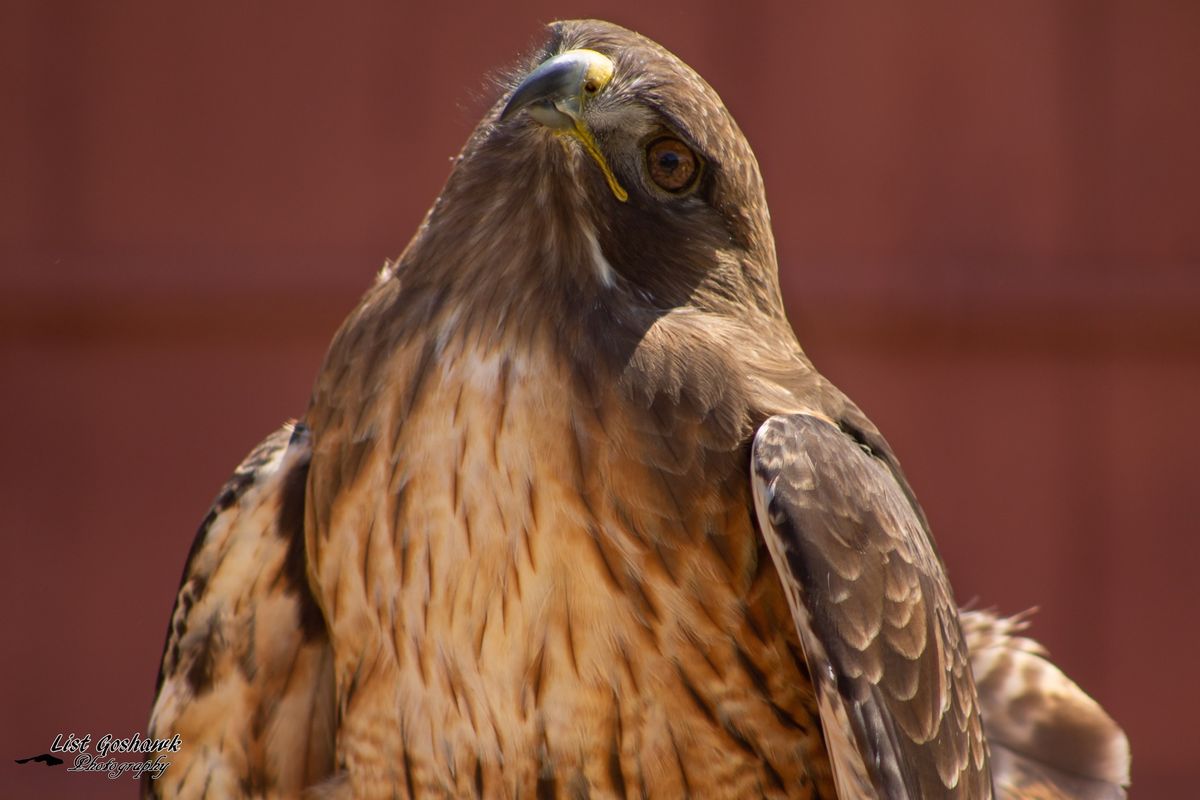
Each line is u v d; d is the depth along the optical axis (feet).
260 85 37.93
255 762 20.76
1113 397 38.24
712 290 19.70
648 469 18.11
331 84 37.91
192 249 37.76
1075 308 37.99
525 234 19.10
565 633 18.45
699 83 19.97
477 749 19.20
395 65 37.91
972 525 38.22
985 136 38.27
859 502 18.45
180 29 37.88
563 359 18.35
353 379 18.94
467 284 18.93
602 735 18.86
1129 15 38.52
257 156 37.88
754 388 18.74
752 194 20.36
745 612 18.67
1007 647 24.44
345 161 37.83
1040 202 38.32
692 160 19.67
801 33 38.06
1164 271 38.14
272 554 20.15
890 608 18.47
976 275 37.93
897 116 38.22
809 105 38.06
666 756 19.01
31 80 37.76
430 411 18.42
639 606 18.37
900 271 37.83
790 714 19.26
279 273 37.52
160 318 37.63
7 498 37.76
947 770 19.15
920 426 38.01
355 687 19.81
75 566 37.93
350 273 37.55
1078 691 24.08
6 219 37.63
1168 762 38.50
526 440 18.17
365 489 18.79
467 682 18.88
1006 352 38.14
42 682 37.91
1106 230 38.37
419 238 19.71
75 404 37.68
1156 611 38.42
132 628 38.01
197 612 20.42
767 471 18.01
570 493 18.10
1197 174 38.40
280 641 20.44
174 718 20.58
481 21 37.86
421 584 18.63
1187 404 38.24
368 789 20.13
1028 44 38.37
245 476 20.48
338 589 19.36
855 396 37.86
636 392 18.19
